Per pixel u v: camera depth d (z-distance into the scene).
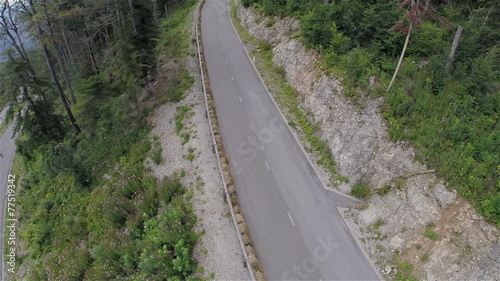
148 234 16.89
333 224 16.73
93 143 27.23
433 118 17.39
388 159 17.62
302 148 21.19
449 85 18.36
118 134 26.30
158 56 34.44
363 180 18.23
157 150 22.14
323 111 21.84
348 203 17.78
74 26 31.92
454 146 16.28
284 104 24.88
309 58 25.28
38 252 22.64
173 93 27.09
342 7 24.77
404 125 17.88
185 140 22.02
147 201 18.52
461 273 13.81
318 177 19.28
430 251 14.77
